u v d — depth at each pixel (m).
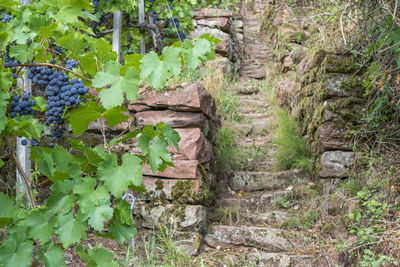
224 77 6.84
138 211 3.34
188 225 3.23
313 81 4.46
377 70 3.39
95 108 1.52
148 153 1.50
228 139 4.79
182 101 3.53
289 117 5.05
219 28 7.28
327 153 3.82
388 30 3.04
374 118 3.67
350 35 4.04
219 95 5.76
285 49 6.99
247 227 3.36
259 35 9.39
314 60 4.45
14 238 1.35
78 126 1.59
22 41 1.72
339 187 3.73
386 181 3.21
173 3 5.29
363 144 3.76
